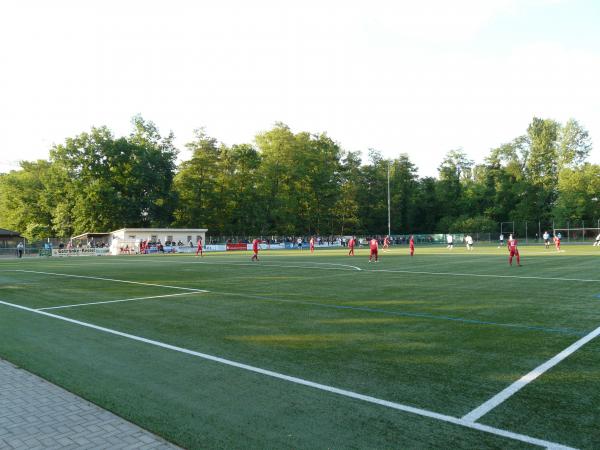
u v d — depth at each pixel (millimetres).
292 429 4137
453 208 95812
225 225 72688
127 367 6211
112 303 12133
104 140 63750
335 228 87938
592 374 5609
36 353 7043
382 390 5129
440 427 4121
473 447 3717
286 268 23781
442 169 98562
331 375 5715
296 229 79875
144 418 4469
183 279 18422
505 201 89812
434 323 8859
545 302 11227
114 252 53375
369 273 20047
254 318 9664
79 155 62750
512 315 9586
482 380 5430
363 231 91062
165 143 71438
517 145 95625
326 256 37062
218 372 5910
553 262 24938
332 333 8117
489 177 94062
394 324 8812
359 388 5211
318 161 80688
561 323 8711
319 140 85688
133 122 70500
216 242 65938
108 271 23266
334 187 82375
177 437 4027
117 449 3811
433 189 97875
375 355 6621
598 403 4660
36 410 4707
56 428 4258
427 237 84250
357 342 7414
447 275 18516
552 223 76562
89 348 7297
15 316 10398
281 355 6695
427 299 11984
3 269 25734
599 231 69562
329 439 3916
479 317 9422
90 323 9406
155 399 4984
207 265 27172
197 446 3840
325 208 82000
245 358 6562
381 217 92375
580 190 73438
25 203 69812
